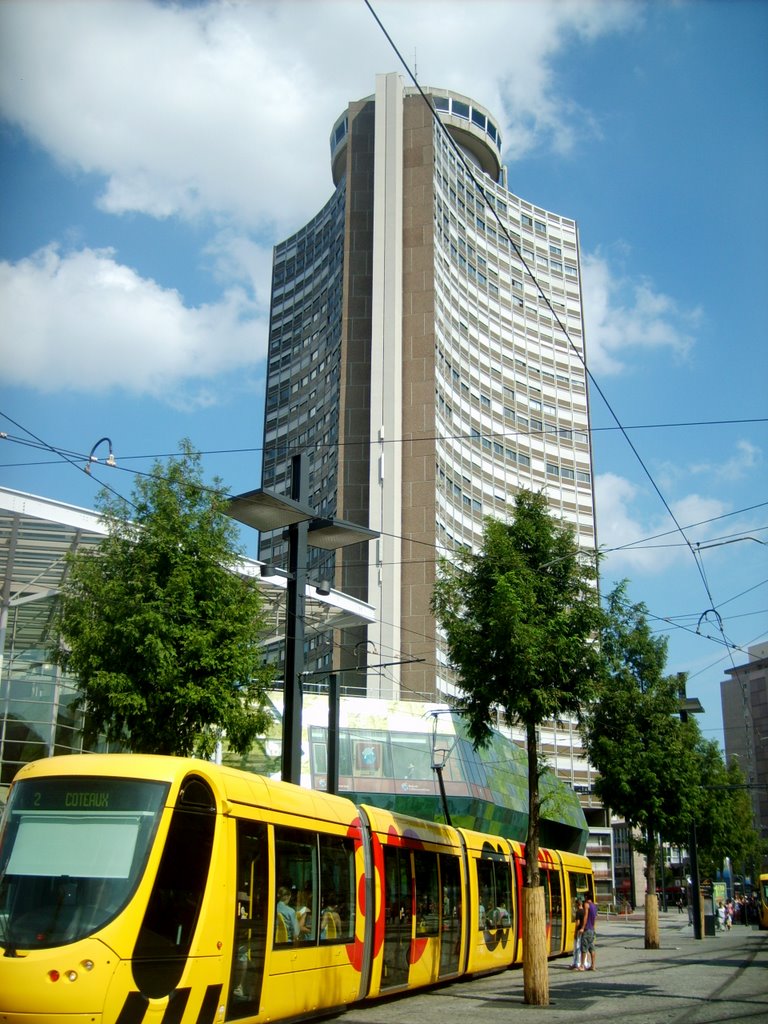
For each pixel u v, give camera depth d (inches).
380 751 1793.8
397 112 3137.3
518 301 3486.7
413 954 736.3
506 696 778.2
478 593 804.6
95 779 471.2
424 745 1847.9
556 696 774.5
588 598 799.7
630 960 1206.9
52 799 467.8
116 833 452.4
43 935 418.9
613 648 816.9
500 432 3260.3
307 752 1712.6
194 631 783.7
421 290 2952.8
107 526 828.6
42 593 1307.8
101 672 761.6
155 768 475.8
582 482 3444.9
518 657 753.0
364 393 2947.8
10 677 1322.6
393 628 2618.1
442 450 2864.2
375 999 725.3
